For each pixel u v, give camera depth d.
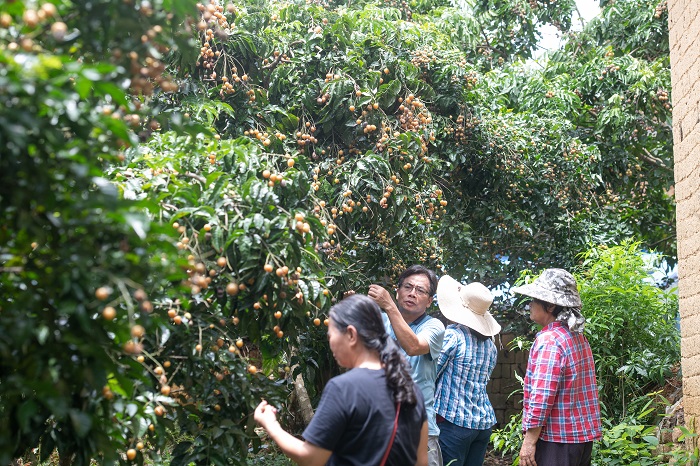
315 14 4.87
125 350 1.86
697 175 4.10
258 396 2.82
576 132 7.98
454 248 6.84
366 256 4.89
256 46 4.54
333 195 4.26
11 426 1.88
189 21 2.34
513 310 7.41
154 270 1.73
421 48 5.50
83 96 1.59
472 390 3.81
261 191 2.67
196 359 2.61
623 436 4.61
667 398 5.36
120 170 2.72
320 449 2.13
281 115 4.52
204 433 2.63
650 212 8.66
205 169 2.94
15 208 1.59
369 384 2.18
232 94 4.39
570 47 9.43
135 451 2.37
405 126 4.59
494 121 6.36
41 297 1.69
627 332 5.55
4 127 1.40
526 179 6.73
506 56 9.75
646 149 8.89
